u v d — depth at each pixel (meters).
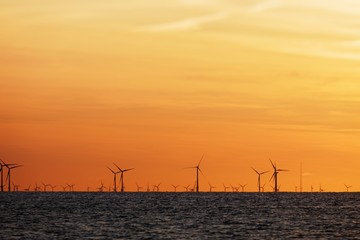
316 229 195.88
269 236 175.12
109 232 182.75
